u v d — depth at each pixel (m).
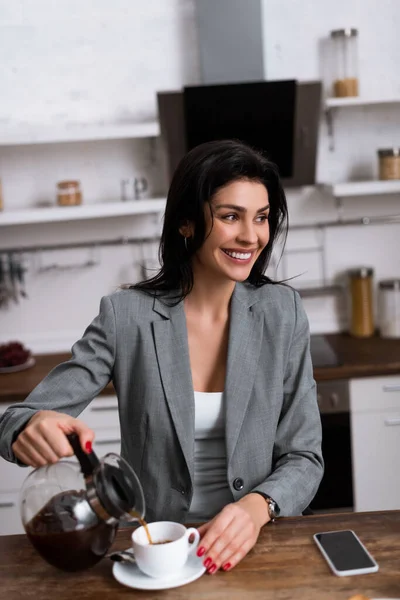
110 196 3.18
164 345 1.58
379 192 2.94
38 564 1.26
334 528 1.35
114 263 3.23
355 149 3.20
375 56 3.12
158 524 1.24
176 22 3.06
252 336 1.63
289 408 1.63
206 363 1.64
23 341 3.24
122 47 3.07
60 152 3.15
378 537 1.30
